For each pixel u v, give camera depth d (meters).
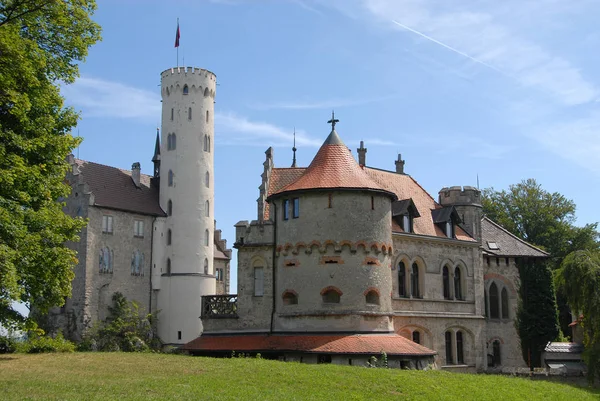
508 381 39.81
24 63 29.86
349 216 45.59
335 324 44.34
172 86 77.94
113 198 72.50
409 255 52.53
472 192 59.22
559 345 62.75
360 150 58.88
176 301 74.25
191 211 76.00
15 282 28.48
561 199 92.56
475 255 57.81
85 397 24.75
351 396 29.14
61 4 32.88
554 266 86.12
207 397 25.95
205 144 77.94
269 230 48.84
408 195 57.94
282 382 30.44
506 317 60.69
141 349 67.00
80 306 67.44
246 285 49.00
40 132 33.03
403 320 50.75
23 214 30.89
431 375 36.91
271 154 53.03
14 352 39.41
